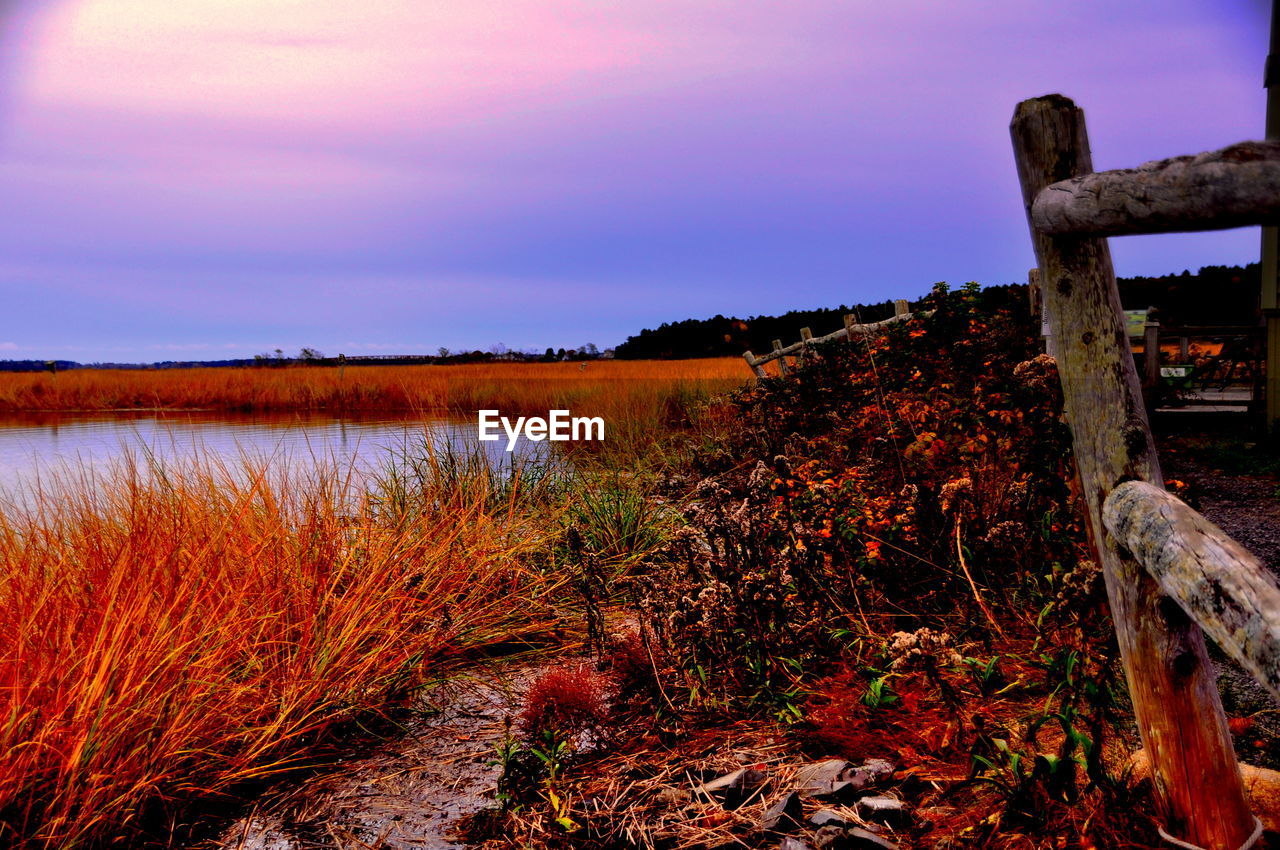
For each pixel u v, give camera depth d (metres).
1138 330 11.80
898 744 2.67
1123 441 1.95
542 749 2.80
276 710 3.14
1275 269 8.88
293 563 3.81
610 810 2.51
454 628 3.97
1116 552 1.94
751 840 2.30
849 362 7.57
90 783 2.46
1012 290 7.60
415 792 2.75
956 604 3.40
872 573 3.65
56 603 3.02
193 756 2.80
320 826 2.56
